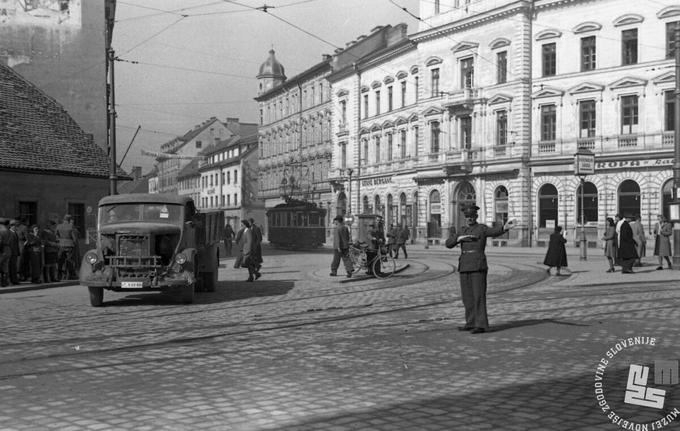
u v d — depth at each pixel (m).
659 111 40.19
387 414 5.82
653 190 40.09
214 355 8.65
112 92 25.19
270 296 16.27
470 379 7.17
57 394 6.65
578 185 43.69
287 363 8.09
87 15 32.56
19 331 10.93
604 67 42.72
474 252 10.23
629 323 10.88
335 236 21.28
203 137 119.19
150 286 13.91
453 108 51.41
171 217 14.71
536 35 46.12
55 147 26.88
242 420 5.66
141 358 8.48
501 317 11.95
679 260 22.20
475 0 50.06
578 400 6.27
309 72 75.00
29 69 31.28
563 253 20.88
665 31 40.12
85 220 27.12
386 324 11.27
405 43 57.34
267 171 90.00
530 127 46.53
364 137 65.38
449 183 52.31
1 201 24.23
